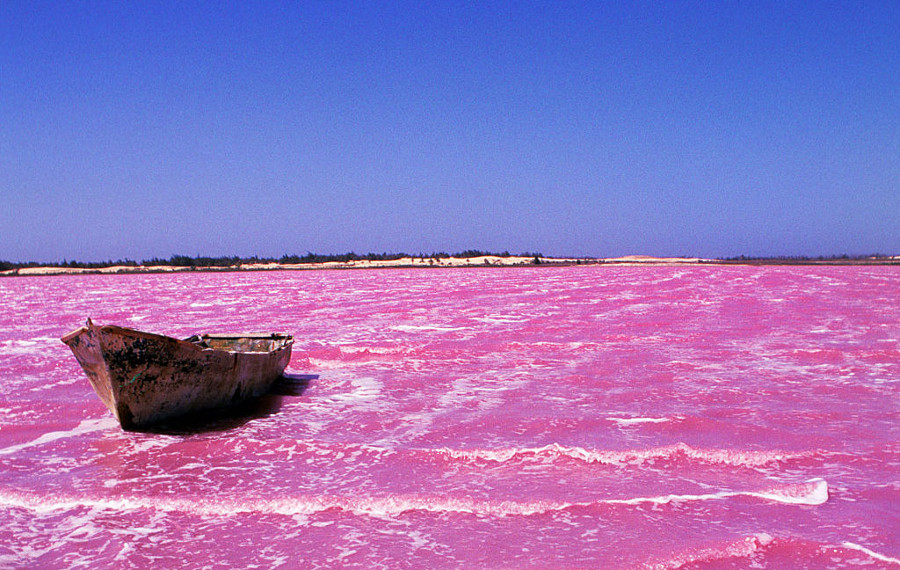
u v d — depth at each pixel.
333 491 8.37
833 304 31.39
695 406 12.32
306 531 7.30
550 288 48.50
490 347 19.80
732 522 7.20
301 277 78.69
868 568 6.20
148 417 11.26
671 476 8.64
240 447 10.20
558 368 16.45
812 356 17.20
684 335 21.48
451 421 11.74
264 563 6.62
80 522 7.62
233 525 7.50
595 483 8.45
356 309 33.88
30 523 7.61
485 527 7.27
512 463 9.29
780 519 7.25
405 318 28.84
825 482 8.11
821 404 12.28
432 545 6.88
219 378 12.09
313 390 14.60
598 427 11.04
